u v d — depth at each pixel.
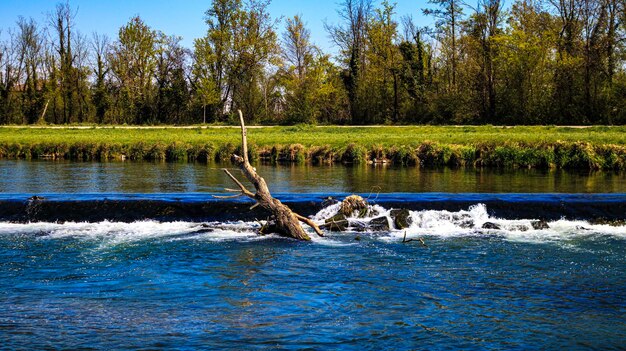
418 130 57.91
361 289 10.98
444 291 10.91
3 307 10.05
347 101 79.50
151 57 85.44
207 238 14.84
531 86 63.50
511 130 53.12
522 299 10.48
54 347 8.47
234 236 15.05
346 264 12.62
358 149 36.97
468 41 68.50
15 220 16.67
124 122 85.88
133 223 16.50
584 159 31.75
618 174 28.91
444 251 13.73
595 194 18.75
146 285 11.22
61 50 86.06
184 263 12.70
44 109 85.00
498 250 13.82
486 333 9.01
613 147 31.75
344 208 16.55
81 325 9.27
